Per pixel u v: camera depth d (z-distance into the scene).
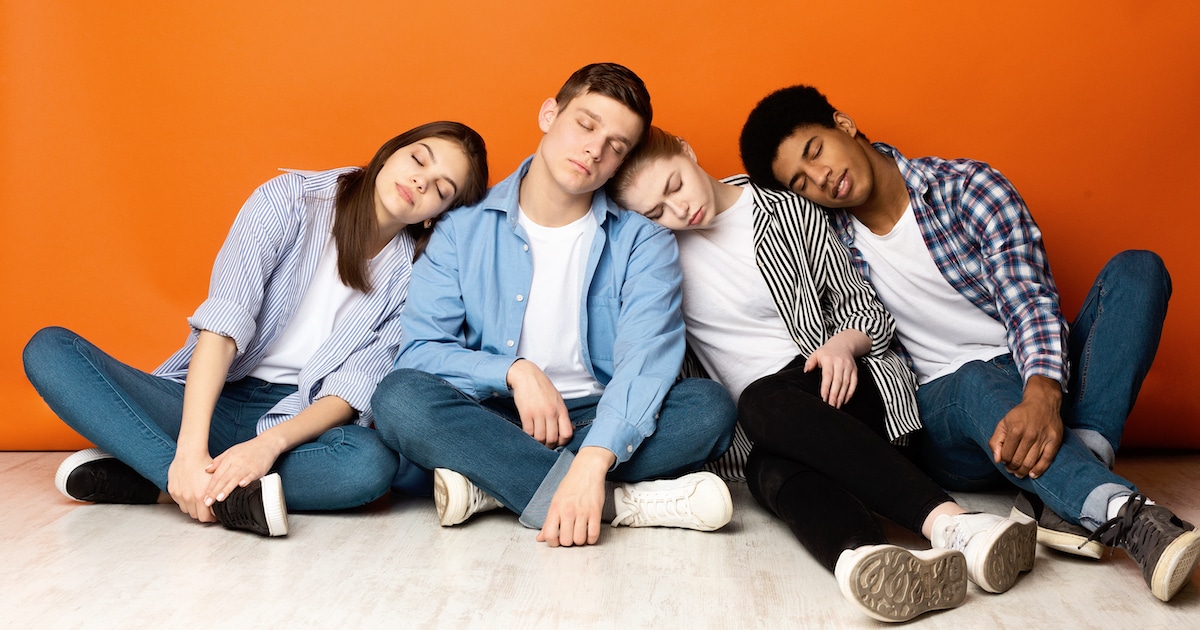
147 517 1.52
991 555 1.16
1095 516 1.27
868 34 2.06
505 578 1.24
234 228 1.63
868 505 1.35
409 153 1.65
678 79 2.09
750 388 1.58
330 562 1.29
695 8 2.08
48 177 2.09
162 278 2.10
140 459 1.49
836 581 1.25
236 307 1.54
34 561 1.28
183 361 1.70
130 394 1.56
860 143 1.75
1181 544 1.11
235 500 1.40
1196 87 2.01
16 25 2.09
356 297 1.73
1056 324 1.56
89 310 2.10
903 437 1.67
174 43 2.10
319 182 1.71
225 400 1.69
